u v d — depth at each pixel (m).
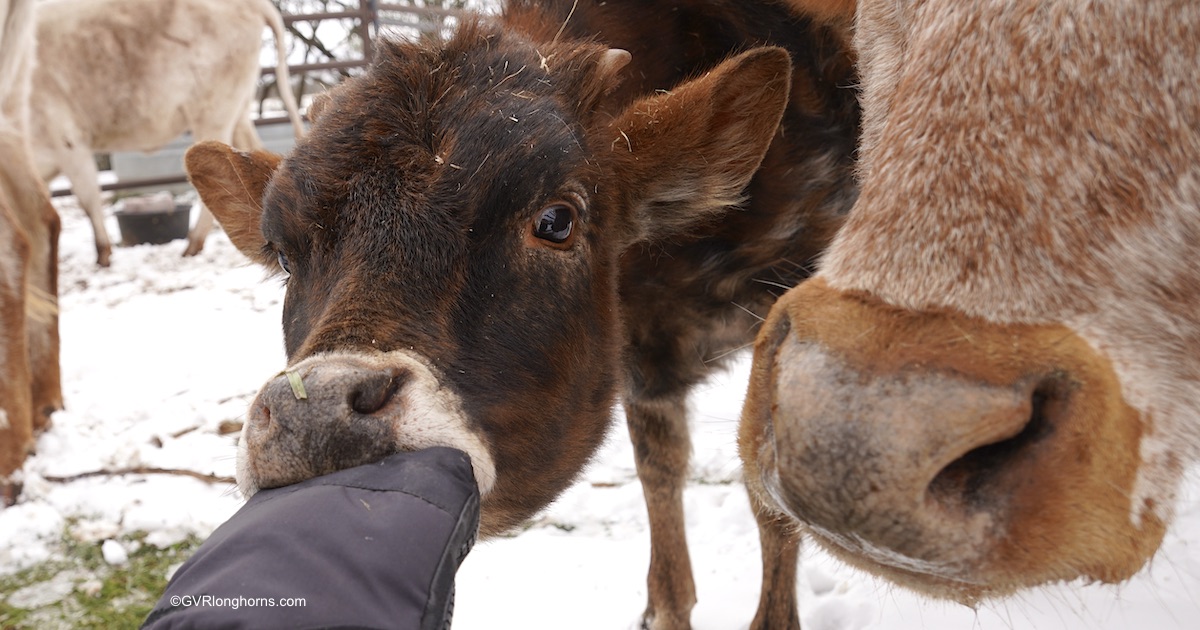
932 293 1.43
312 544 1.54
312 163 2.12
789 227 3.07
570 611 3.69
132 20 10.02
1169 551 3.22
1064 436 1.34
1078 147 1.42
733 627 3.52
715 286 3.05
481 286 2.08
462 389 2.03
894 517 1.35
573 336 2.32
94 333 7.48
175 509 4.48
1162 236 1.41
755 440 1.64
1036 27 1.48
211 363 6.65
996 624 3.09
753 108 2.56
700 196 2.67
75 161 9.73
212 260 9.85
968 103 1.52
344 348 1.92
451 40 2.39
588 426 2.46
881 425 1.33
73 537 4.34
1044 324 1.38
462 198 2.05
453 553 1.65
